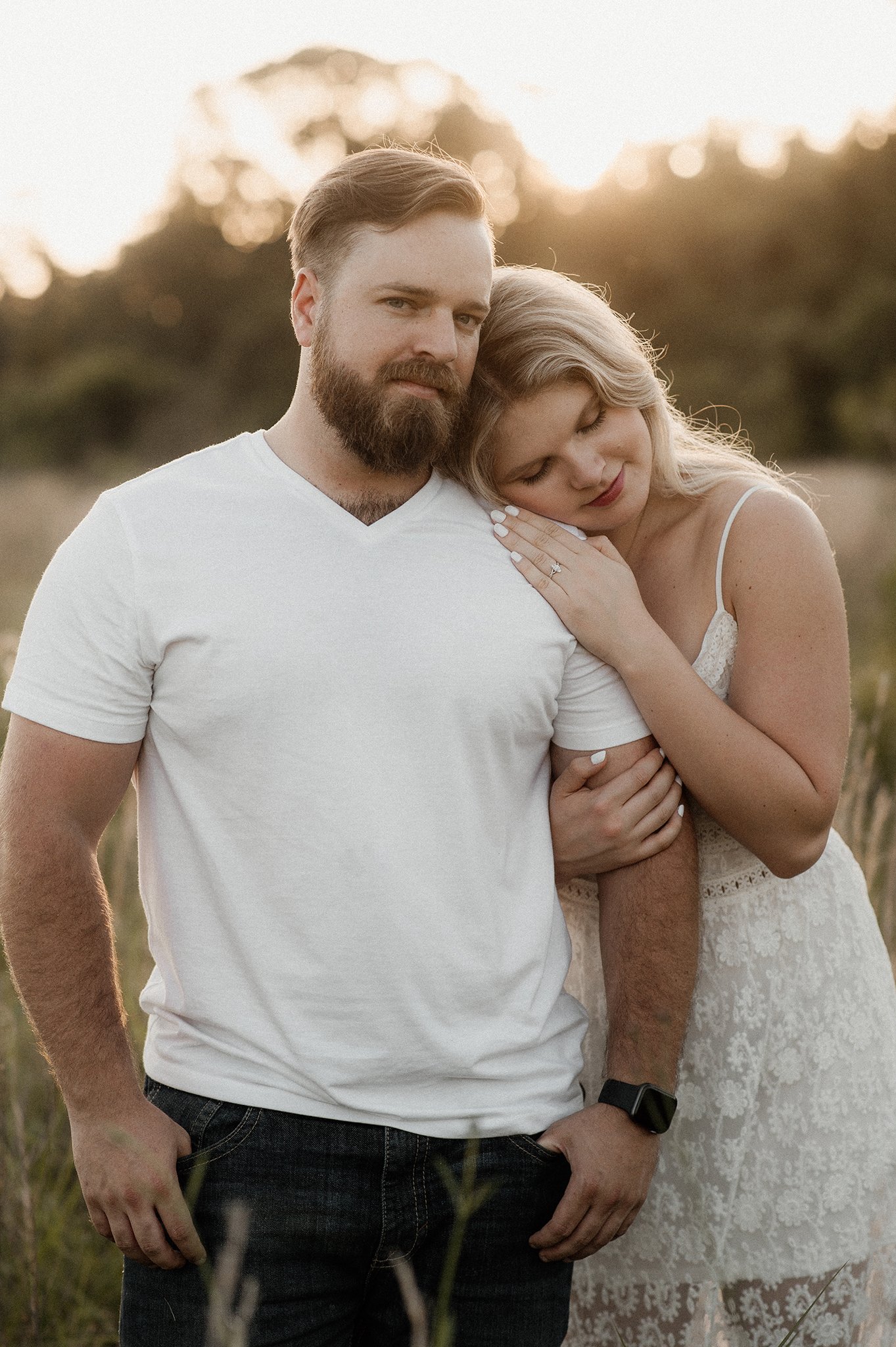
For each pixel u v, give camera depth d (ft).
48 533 42.01
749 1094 6.36
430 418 5.54
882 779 13.46
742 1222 6.43
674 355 92.79
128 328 127.44
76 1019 5.41
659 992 5.97
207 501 5.63
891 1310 6.57
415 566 5.65
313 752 5.36
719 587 6.22
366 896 5.36
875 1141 6.55
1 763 5.65
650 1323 6.67
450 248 5.45
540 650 5.72
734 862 6.43
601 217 103.81
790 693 5.95
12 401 104.53
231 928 5.46
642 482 6.20
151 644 5.41
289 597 5.43
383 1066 5.42
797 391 82.53
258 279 122.62
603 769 6.04
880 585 23.03
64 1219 7.84
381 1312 5.68
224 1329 4.80
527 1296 5.72
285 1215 5.36
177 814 5.60
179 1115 5.53
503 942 5.68
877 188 94.17
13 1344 7.16
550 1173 5.70
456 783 5.50
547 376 5.80
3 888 5.45
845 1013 6.50
